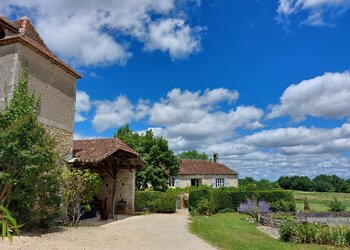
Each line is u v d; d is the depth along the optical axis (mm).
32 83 11477
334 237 9898
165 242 9219
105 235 9906
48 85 12453
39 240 8125
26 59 11250
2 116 9602
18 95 10609
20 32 12250
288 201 22125
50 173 10086
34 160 8930
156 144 24859
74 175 11758
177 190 27219
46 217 10195
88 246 7961
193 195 19750
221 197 21828
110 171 16172
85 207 12453
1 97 10797
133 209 17562
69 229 10727
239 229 12945
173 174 26094
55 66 13031
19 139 8930
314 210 22516
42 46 13352
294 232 10414
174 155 25875
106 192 18016
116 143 15203
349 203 30609
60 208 11258
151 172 23875
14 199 9164
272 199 22141
